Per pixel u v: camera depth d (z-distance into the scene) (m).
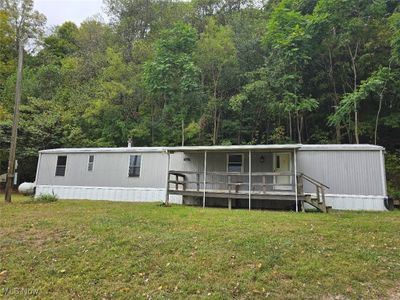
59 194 15.62
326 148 11.70
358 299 3.88
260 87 18.78
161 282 4.31
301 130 19.58
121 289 4.14
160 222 7.64
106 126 21.92
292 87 18.31
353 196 11.08
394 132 18.22
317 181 11.27
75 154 15.86
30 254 5.36
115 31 25.94
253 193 11.07
